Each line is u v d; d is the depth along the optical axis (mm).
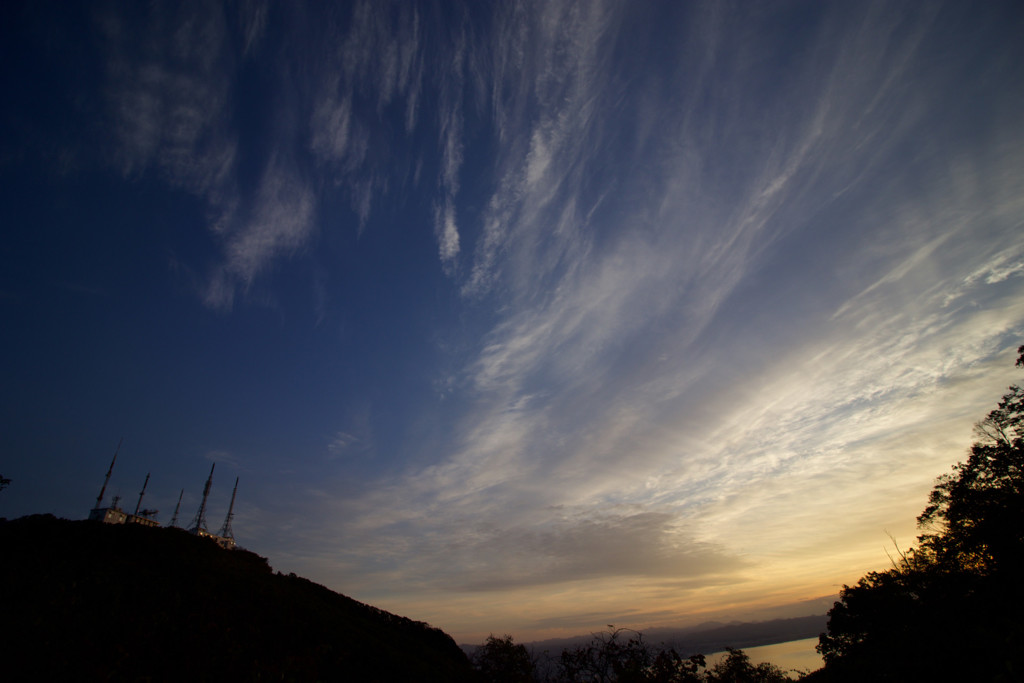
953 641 13805
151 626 23266
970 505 32219
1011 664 10547
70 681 17000
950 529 33781
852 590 32688
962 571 28578
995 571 27062
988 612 20297
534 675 23953
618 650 20406
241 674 21078
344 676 26047
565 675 21141
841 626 31578
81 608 23188
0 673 16562
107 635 21188
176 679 19562
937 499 35719
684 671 17531
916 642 14797
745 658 18312
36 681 16578
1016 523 28703
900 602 24031
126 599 25766
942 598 23078
